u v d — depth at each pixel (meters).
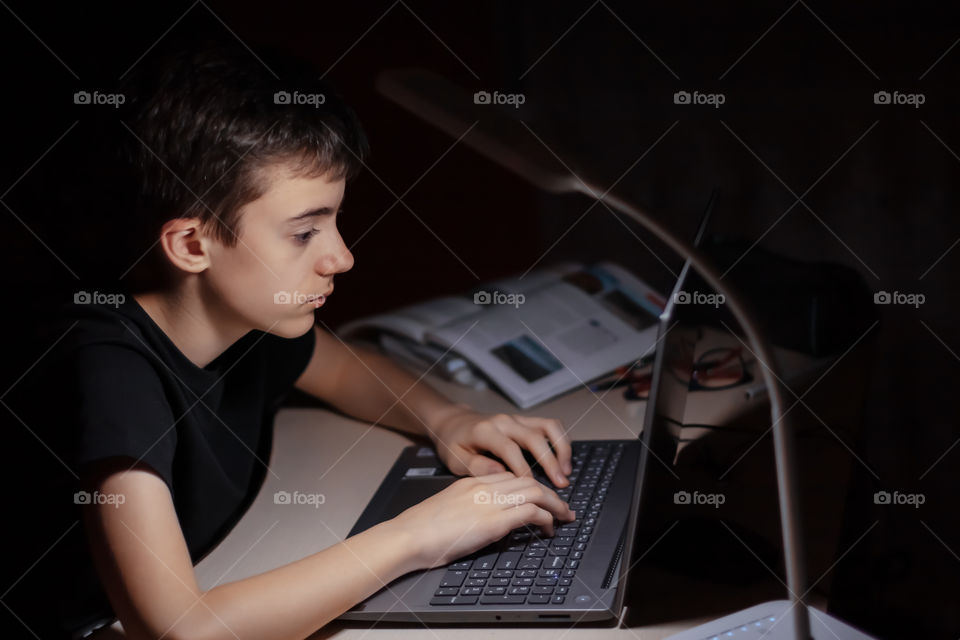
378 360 1.33
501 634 0.82
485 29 2.28
